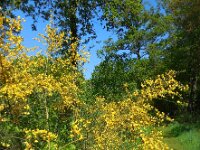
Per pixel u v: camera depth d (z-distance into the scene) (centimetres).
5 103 675
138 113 753
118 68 1345
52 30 802
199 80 2856
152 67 2639
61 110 805
